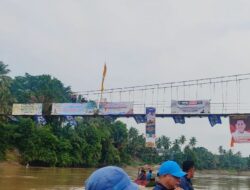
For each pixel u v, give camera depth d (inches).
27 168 2395.4
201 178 2780.5
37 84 4596.5
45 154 2751.0
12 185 1090.7
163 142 6343.5
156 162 5575.8
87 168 3284.9
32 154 2704.2
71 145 3112.7
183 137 6412.4
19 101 3112.7
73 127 3238.2
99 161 3774.6
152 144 1733.5
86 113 1982.0
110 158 3833.7
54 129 3019.2
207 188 1504.7
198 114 1697.8
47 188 1072.2
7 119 2662.4
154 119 1742.1
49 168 2628.0
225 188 1550.2
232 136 1536.7
